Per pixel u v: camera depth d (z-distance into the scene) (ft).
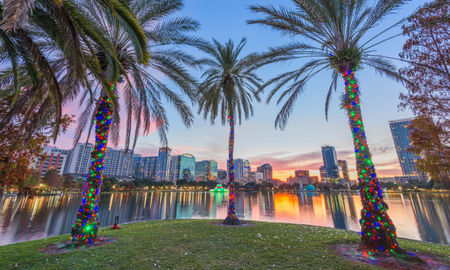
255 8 25.80
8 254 18.95
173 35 27.68
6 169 23.39
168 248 20.01
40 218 64.75
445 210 94.48
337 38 24.38
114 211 93.86
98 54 24.62
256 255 17.71
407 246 21.57
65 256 17.98
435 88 19.60
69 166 515.91
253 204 146.82
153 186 514.27
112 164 632.38
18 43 14.83
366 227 19.69
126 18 13.74
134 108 37.19
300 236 25.90
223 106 49.83
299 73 30.83
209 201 179.93
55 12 11.76
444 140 19.95
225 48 42.75
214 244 21.47
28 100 17.10
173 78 28.94
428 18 18.93
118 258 17.11
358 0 24.57
